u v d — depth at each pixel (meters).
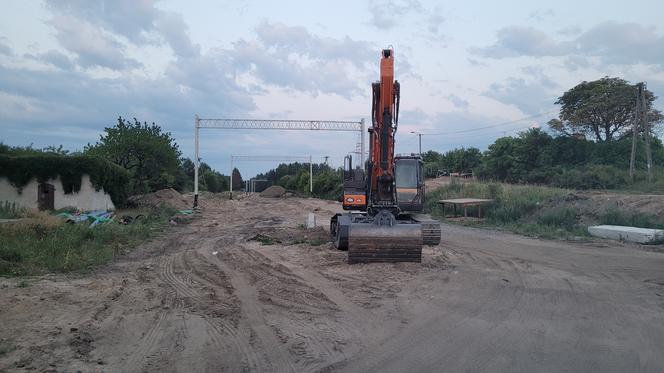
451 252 16.03
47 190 31.88
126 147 43.53
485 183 42.00
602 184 42.25
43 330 7.70
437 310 8.80
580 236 20.55
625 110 53.16
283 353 6.78
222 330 7.90
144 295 10.42
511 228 24.52
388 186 14.87
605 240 19.08
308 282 11.32
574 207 25.47
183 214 35.47
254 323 8.26
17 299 9.43
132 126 44.69
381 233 13.11
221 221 31.72
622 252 16.23
